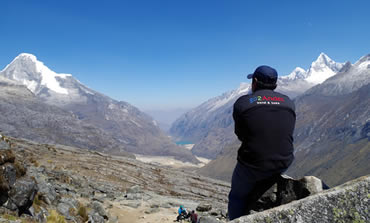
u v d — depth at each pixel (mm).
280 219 2340
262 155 3354
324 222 2193
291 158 3469
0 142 9070
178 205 31547
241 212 3834
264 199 3541
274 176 3559
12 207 8461
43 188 12992
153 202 29875
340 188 2410
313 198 2385
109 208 21766
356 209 2172
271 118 3406
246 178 3568
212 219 11938
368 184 2285
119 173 56875
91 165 58625
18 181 9055
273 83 3764
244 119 3521
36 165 25094
